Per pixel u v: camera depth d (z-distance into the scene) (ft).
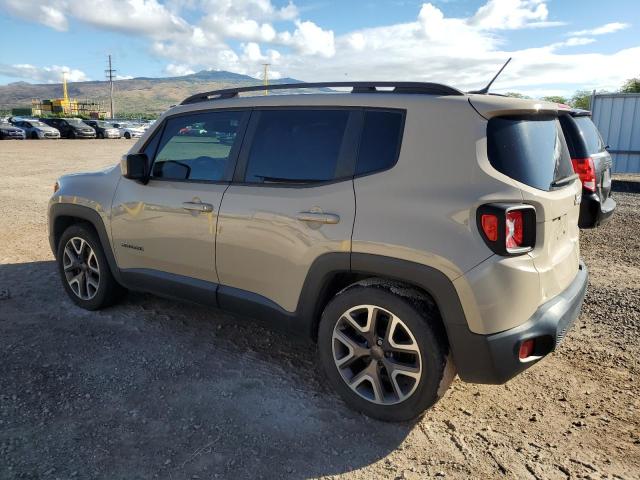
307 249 10.27
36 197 36.17
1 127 119.14
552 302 9.50
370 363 9.88
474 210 8.67
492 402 10.72
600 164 21.65
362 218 9.62
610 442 9.40
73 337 13.32
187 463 8.64
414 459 8.91
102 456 8.75
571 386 11.34
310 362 12.26
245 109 11.85
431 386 9.23
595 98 44.11
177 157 12.83
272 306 11.12
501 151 8.99
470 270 8.61
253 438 9.35
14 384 10.93
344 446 9.21
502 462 8.85
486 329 8.66
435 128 9.38
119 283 14.43
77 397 10.52
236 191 11.46
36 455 8.71
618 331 14.12
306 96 11.07
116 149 92.17
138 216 13.20
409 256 9.07
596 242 23.82
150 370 11.70
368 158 9.94
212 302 12.22
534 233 8.99
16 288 16.88
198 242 12.07
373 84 10.52
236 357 12.43
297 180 10.67
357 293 9.78
